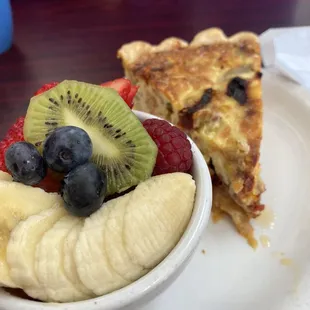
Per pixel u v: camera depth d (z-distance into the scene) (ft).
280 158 0.63
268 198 0.58
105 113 0.41
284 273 0.50
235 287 0.49
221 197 0.60
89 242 0.35
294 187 0.59
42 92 0.45
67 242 0.36
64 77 0.76
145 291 0.36
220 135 0.60
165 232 0.37
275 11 0.87
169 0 0.91
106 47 0.82
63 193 0.37
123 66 0.74
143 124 0.44
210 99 0.63
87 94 0.41
